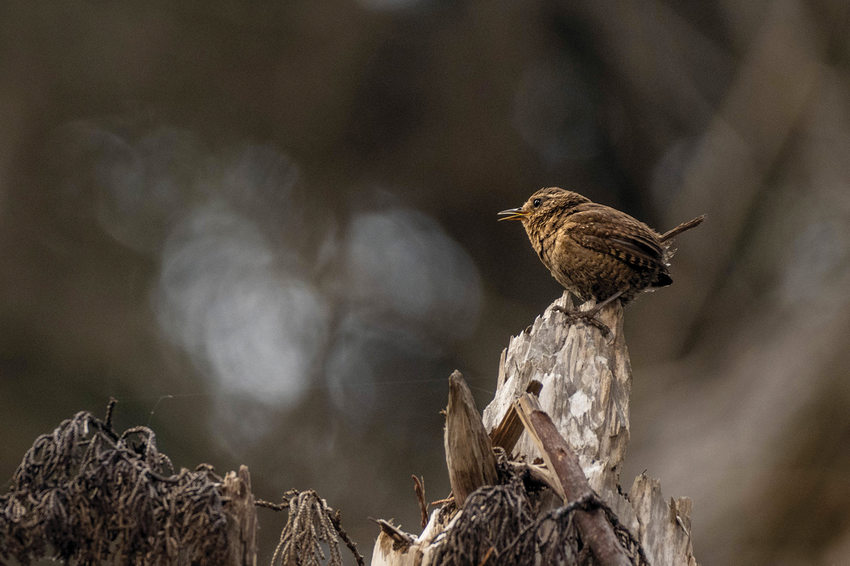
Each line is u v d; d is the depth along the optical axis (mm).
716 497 10391
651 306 14734
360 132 16578
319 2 15859
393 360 15664
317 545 3496
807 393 10992
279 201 16344
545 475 3525
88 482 3174
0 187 15070
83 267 15227
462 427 3453
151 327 15000
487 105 16562
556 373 4164
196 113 16141
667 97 16531
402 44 16328
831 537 9617
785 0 15016
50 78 15539
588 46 16984
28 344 14570
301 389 14906
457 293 16453
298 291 15906
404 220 16984
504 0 16453
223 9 15695
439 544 3432
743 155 14734
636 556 3613
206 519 3135
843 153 14211
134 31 15570
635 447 12375
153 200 15844
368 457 14391
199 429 14156
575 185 16953
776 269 14062
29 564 3176
